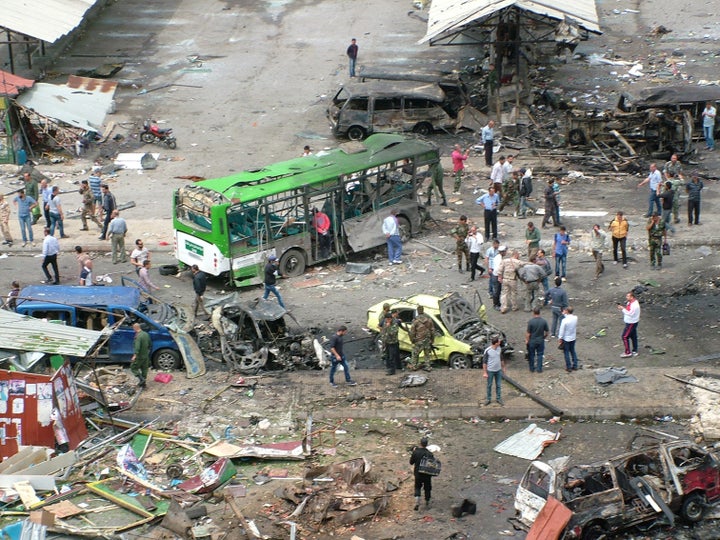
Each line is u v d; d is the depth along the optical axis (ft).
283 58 198.80
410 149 130.00
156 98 182.29
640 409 88.74
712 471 74.08
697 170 149.69
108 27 213.66
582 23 160.15
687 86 162.61
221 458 81.97
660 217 117.19
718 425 85.71
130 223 136.15
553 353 100.83
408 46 200.75
